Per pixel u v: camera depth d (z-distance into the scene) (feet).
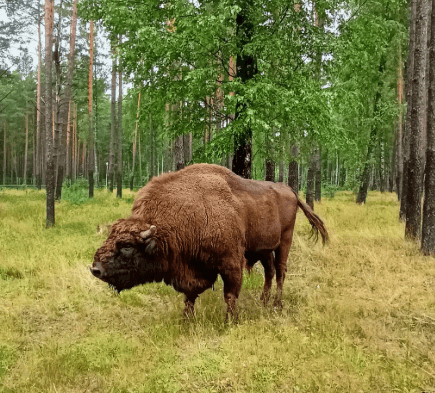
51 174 32.91
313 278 19.98
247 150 25.09
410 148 27.27
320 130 24.48
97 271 11.45
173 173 14.30
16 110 153.28
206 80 22.98
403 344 12.01
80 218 37.01
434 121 23.16
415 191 27.04
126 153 160.35
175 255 12.82
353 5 25.86
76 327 13.84
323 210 45.78
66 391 9.80
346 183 60.90
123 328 13.84
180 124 26.68
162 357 11.39
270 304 16.34
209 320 14.10
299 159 27.78
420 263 21.74
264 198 15.93
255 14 22.68
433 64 23.30
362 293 17.02
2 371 10.48
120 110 74.13
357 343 12.32
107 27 24.68
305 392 9.63
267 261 17.01
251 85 21.63
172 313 14.97
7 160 191.31
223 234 13.37
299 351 11.64
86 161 180.75
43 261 21.38
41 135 120.47
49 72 35.60
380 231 31.42
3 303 15.81
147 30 20.94
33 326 14.02
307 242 27.84
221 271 13.75
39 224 33.40
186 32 21.88
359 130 55.16
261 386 9.81
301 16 23.71
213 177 14.57
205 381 10.18
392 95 62.59
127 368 10.72
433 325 13.70
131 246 11.76
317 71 24.49
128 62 24.49
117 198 65.36
